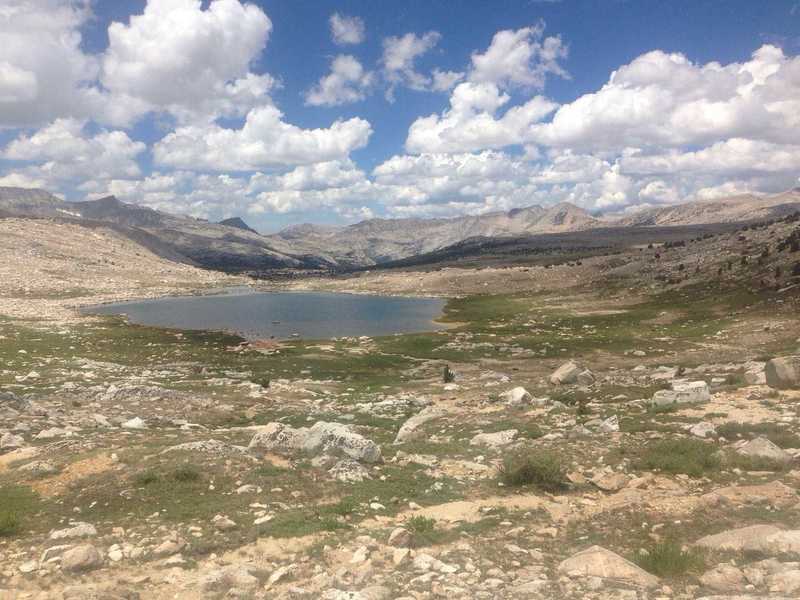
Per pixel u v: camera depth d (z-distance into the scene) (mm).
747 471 18703
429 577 11625
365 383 63312
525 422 31516
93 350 86688
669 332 97375
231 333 122875
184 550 14102
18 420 30422
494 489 19125
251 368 74938
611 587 10578
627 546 13266
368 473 21656
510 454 23750
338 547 13961
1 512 16406
